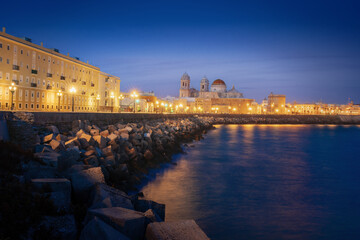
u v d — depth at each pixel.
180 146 50.97
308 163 39.78
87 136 24.83
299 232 17.11
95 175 13.78
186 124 81.50
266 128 125.06
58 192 11.29
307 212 20.31
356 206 21.70
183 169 32.62
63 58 70.75
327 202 22.55
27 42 58.97
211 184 26.55
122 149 28.05
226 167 34.84
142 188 23.84
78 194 12.97
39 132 24.47
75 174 13.41
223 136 78.94
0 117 17.14
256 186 26.58
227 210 20.02
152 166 31.09
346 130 121.19
